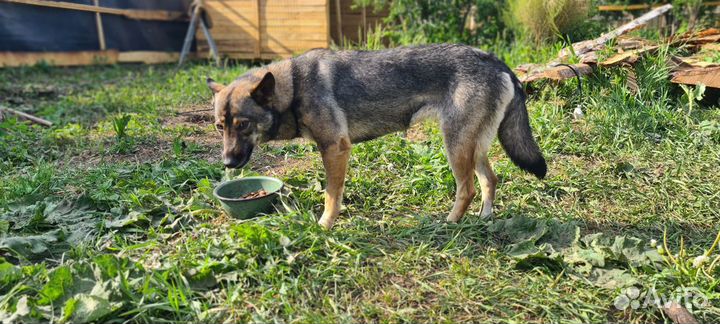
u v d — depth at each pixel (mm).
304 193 4043
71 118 6895
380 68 3541
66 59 10953
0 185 4277
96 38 11328
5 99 7906
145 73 10570
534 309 2754
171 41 12750
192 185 4344
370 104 3561
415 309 2711
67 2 10680
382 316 2674
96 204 3910
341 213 3871
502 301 2812
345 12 11656
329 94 3512
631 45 6766
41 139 5797
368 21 11609
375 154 4938
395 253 3252
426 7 9789
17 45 10320
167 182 4250
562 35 8383
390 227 3629
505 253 3264
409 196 4148
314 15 10633
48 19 10461
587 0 8211
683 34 7414
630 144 5023
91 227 3557
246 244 3109
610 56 6414
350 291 2871
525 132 3650
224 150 3447
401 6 9617
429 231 3561
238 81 3584
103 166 4734
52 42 10695
